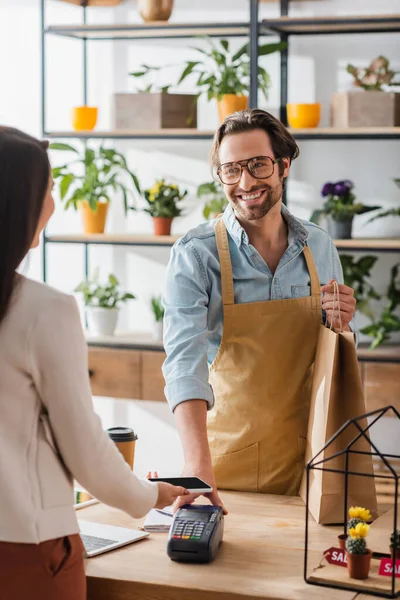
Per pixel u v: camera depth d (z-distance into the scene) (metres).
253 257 2.34
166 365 2.22
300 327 2.31
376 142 4.76
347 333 2.02
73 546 1.62
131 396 4.71
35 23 5.38
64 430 1.57
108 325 4.91
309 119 4.46
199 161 5.09
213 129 4.78
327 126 4.81
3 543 1.55
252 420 2.31
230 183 2.29
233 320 2.31
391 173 4.75
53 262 5.44
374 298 4.70
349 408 2.03
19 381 1.55
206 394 2.16
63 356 1.55
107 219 5.28
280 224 2.42
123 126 4.77
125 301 4.98
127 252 5.27
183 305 2.28
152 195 4.78
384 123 4.36
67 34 4.96
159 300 4.83
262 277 2.35
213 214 4.71
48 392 1.56
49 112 5.36
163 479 1.89
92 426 1.58
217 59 4.62
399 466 4.48
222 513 1.93
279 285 2.37
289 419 2.30
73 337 1.57
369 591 1.63
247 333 2.31
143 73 4.84
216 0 4.97
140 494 1.70
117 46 5.17
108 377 4.74
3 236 1.51
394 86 4.59
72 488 1.65
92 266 5.34
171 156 5.14
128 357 4.70
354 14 4.74
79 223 5.39
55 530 1.58
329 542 1.91
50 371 1.55
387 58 4.70
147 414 5.20
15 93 5.45
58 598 1.58
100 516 2.11
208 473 2.03
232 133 2.29
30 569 1.56
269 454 2.31
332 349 2.04
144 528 2.00
